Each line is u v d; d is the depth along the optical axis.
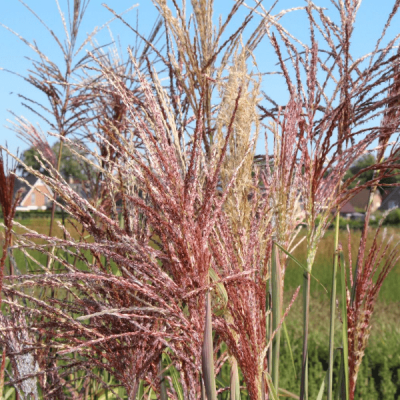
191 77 1.95
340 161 2.02
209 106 1.95
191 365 1.60
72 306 1.84
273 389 1.79
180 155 1.62
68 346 1.73
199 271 1.48
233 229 1.66
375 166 2.01
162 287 1.53
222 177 1.67
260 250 1.72
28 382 1.92
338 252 2.11
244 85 1.65
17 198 1.34
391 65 1.98
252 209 1.72
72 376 2.67
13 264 1.96
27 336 1.90
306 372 2.11
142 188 1.60
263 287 1.72
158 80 1.63
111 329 1.75
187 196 1.48
